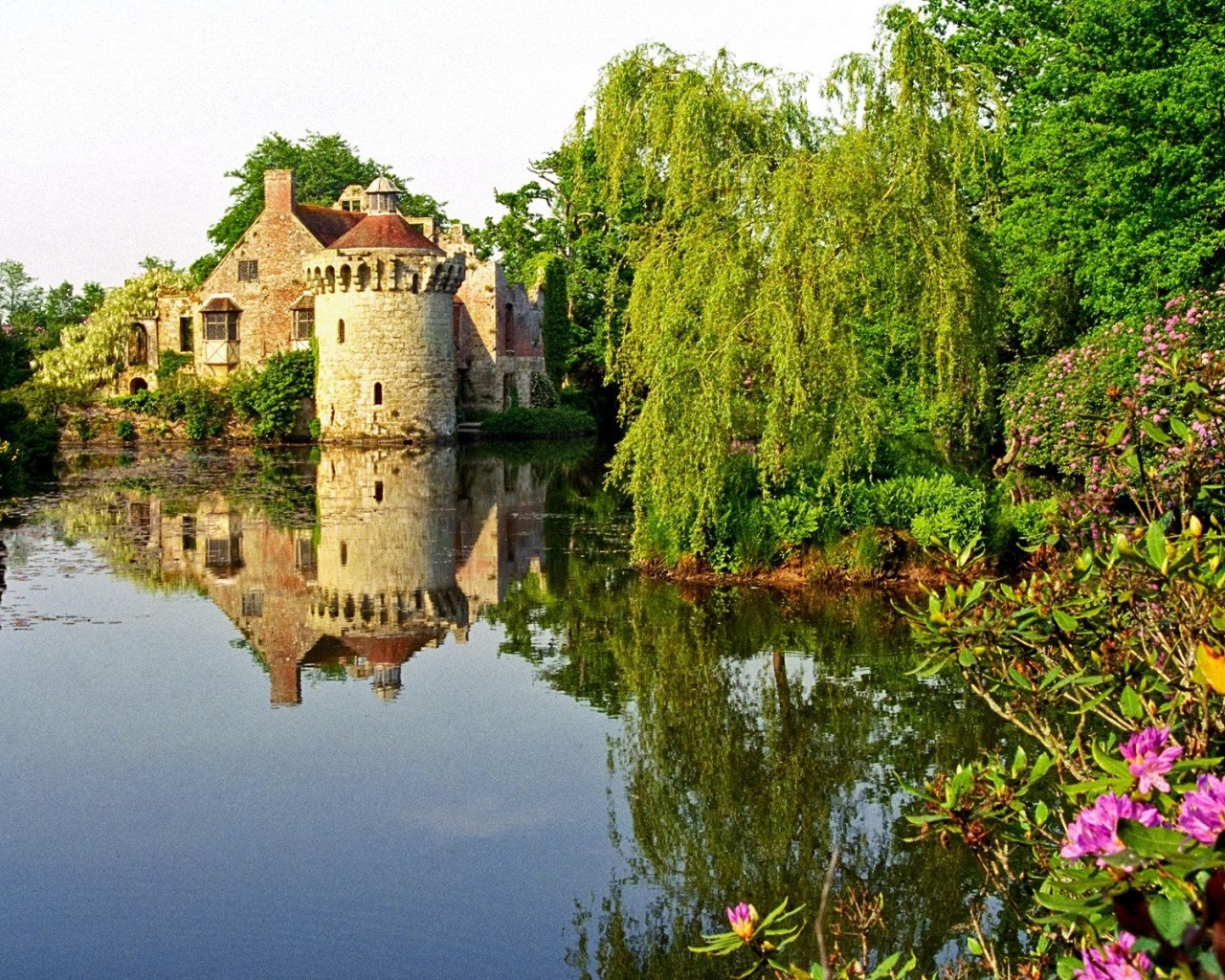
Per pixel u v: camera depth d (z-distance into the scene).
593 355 67.38
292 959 8.92
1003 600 6.41
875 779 12.03
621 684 15.58
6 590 21.66
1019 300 29.80
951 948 8.71
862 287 19.59
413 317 57.09
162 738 13.68
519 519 30.75
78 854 10.67
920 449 24.75
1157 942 2.52
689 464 20.41
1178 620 5.64
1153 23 25.03
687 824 11.23
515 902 9.84
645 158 20.78
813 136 20.47
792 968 5.06
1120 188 24.33
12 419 46.53
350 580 22.64
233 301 64.44
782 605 19.69
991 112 20.83
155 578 22.81
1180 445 11.45
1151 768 4.07
